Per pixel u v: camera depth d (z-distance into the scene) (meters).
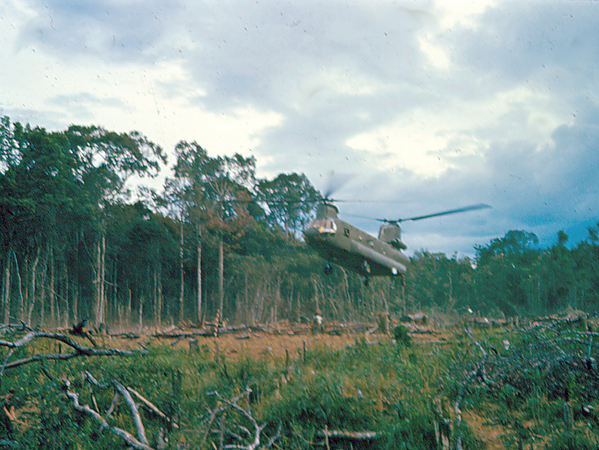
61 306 45.88
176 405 8.06
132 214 51.25
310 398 8.09
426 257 63.97
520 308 51.84
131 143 46.84
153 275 55.66
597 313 18.31
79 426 7.56
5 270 38.06
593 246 54.66
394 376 9.91
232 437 7.04
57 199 38.00
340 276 56.44
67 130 45.72
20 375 10.11
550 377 8.58
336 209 20.03
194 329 20.33
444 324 22.77
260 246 57.81
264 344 15.86
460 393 8.27
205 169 52.34
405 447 6.36
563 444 6.26
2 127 36.31
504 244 70.62
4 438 6.89
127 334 17.81
